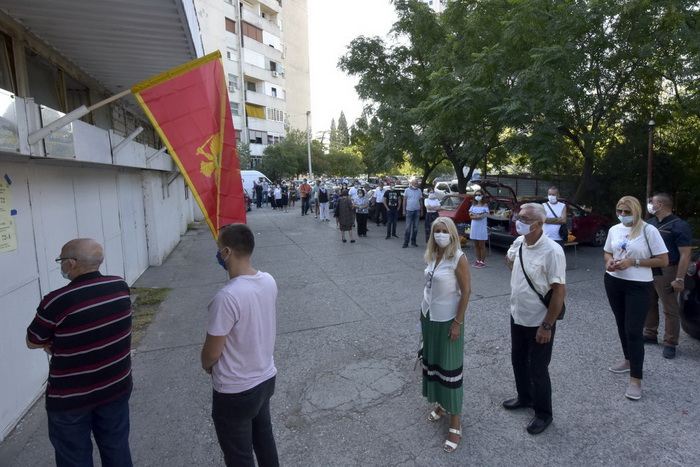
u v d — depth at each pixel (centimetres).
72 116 351
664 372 420
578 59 1003
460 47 1425
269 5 5100
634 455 305
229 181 372
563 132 1183
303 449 322
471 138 1327
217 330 222
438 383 325
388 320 590
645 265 368
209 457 318
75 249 237
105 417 246
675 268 437
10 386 359
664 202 445
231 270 239
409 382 418
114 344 242
